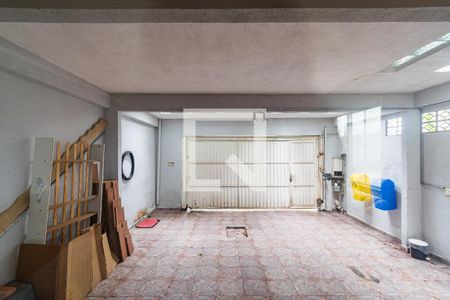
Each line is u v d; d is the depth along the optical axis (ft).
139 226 16.11
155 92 11.81
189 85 10.46
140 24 5.27
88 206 10.31
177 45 6.40
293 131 20.77
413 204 12.25
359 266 10.59
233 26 5.36
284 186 20.99
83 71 8.62
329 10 3.27
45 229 7.47
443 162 10.93
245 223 17.08
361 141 17.22
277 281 9.29
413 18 3.47
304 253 11.95
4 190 6.83
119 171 12.31
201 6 3.23
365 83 10.12
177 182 21.29
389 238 14.16
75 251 7.76
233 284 9.06
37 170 7.54
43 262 7.30
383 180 14.23
